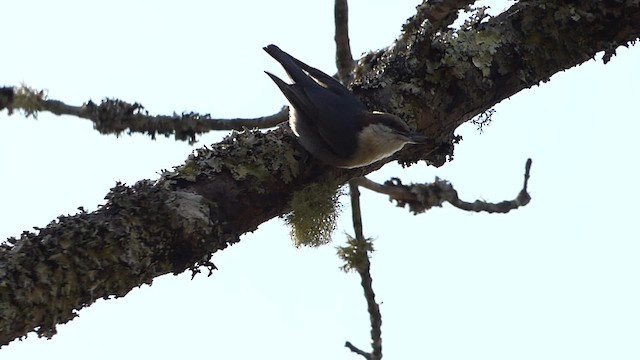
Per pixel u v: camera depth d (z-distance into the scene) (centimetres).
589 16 927
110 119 929
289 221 885
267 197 812
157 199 729
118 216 708
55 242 676
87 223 696
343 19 1006
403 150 946
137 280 704
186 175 773
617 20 932
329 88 961
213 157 793
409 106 905
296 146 850
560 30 930
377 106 912
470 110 923
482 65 907
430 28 900
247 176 793
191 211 736
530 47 925
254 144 823
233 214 774
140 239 707
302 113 920
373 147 898
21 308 646
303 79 1002
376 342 1009
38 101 916
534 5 936
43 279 659
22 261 661
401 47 971
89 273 677
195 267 743
